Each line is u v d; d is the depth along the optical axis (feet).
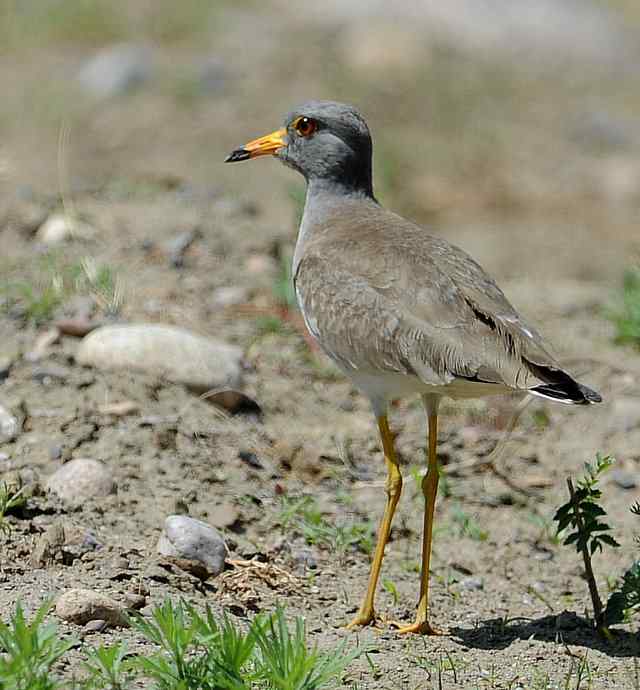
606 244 70.49
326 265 34.17
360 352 32.86
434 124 85.15
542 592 35.83
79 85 83.05
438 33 97.76
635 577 32.22
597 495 33.06
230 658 26.43
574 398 29.55
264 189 68.90
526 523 39.55
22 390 41.37
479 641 32.22
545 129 86.99
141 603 31.19
